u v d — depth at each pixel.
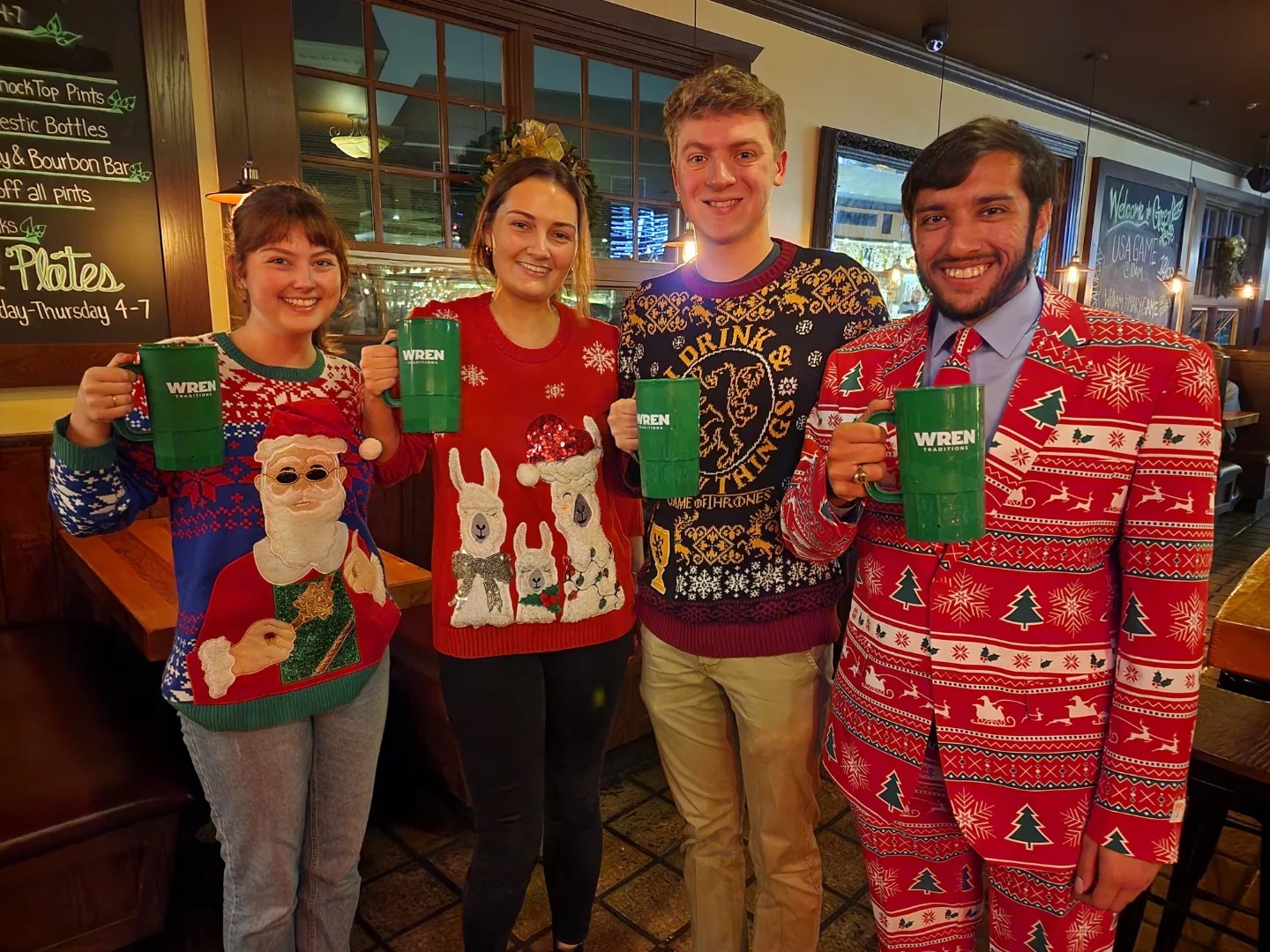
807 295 1.25
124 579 1.89
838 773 1.11
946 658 0.95
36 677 2.03
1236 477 5.68
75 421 1.02
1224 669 1.39
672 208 3.86
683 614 1.27
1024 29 4.40
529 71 3.19
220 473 1.14
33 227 2.26
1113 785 0.88
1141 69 5.11
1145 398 0.86
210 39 2.45
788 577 1.23
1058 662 0.91
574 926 1.52
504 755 1.31
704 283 1.29
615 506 1.41
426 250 3.04
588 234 1.38
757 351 1.24
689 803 1.37
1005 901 1.00
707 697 1.32
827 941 1.67
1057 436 0.89
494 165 2.65
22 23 2.17
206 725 1.15
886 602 1.01
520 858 1.34
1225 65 5.02
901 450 0.87
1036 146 0.90
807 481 1.08
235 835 1.21
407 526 2.67
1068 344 0.89
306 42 2.69
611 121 3.55
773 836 1.29
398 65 2.92
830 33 4.21
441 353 1.11
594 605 1.32
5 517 2.34
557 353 1.32
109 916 1.59
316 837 1.32
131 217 2.40
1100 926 0.97
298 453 1.19
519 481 1.28
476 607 1.26
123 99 2.34
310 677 1.21
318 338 1.33
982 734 0.94
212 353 1.02
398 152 2.97
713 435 1.26
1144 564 0.87
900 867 1.07
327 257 1.19
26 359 2.28
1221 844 2.05
